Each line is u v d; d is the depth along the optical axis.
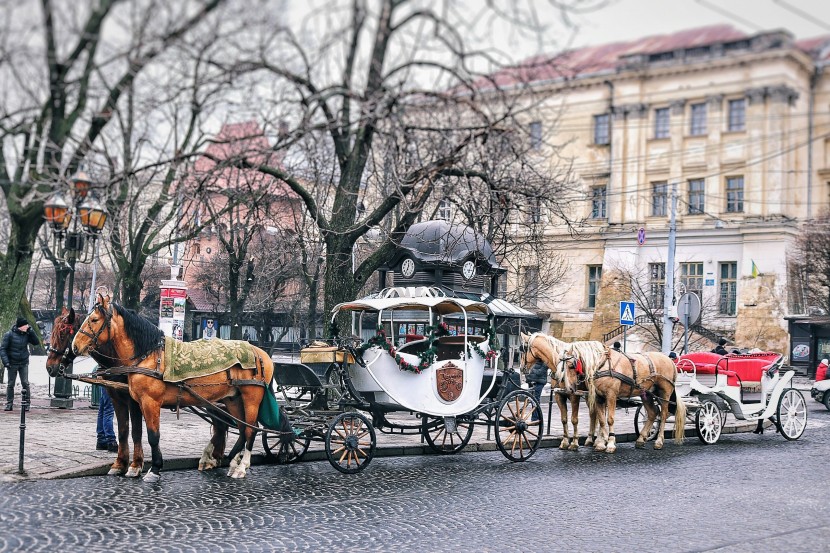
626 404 19.27
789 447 19.31
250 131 19.42
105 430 14.41
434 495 12.38
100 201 16.25
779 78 35.41
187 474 13.44
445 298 15.42
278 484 12.85
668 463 16.28
